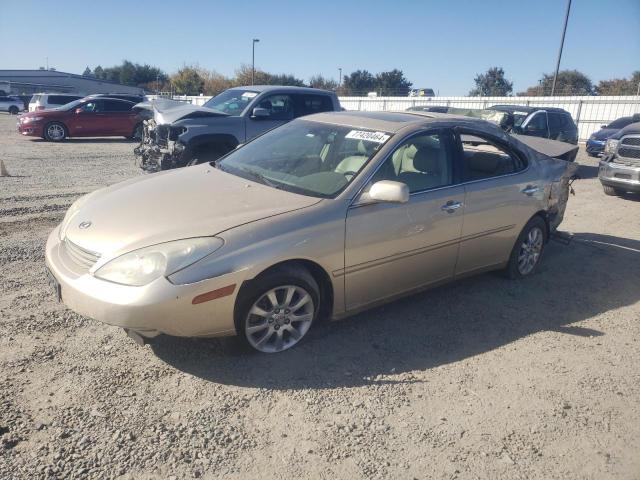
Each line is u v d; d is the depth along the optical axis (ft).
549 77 181.06
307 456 9.14
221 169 15.10
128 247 10.62
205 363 11.68
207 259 10.57
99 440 9.16
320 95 33.50
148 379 11.01
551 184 17.92
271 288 11.51
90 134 61.67
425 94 144.77
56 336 12.53
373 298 13.56
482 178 15.65
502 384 11.69
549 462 9.37
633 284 18.52
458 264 15.34
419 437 9.80
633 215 29.63
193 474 8.58
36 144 56.18
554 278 18.61
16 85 192.13
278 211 11.83
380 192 12.27
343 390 11.06
